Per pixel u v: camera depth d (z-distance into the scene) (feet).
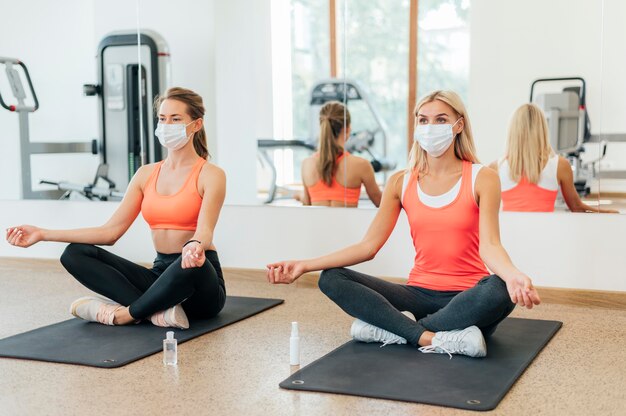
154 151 14.80
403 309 9.84
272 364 9.02
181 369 8.86
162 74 14.49
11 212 16.24
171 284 10.19
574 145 11.89
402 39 12.53
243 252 14.44
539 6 11.82
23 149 15.87
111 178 15.19
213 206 10.75
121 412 7.48
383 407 7.51
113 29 14.82
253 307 12.00
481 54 12.14
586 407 7.51
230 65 13.84
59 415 7.43
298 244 13.91
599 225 11.98
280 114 13.55
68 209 15.71
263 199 14.02
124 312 10.65
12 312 12.00
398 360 8.97
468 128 9.81
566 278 12.30
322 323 11.09
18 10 15.55
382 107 12.77
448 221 9.59
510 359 8.99
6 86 15.79
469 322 9.12
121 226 11.19
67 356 9.29
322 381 8.23
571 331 10.58
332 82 13.06
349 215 13.37
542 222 12.32
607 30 11.52
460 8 12.19
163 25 14.39
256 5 13.52
